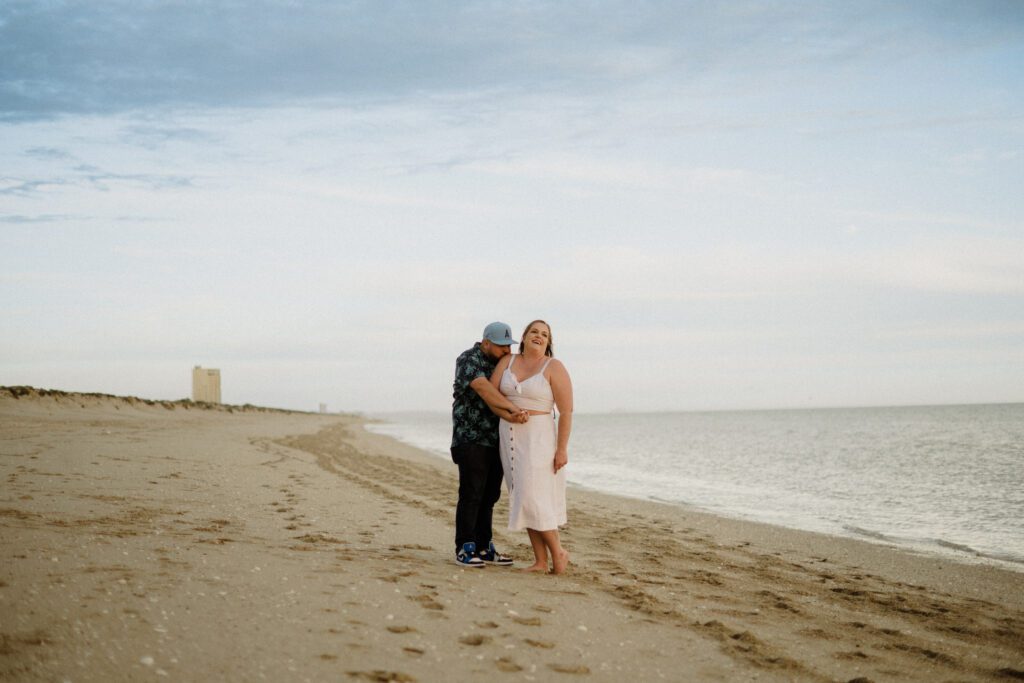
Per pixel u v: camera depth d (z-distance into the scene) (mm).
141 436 18359
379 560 5629
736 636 4398
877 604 5859
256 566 4840
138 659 3064
